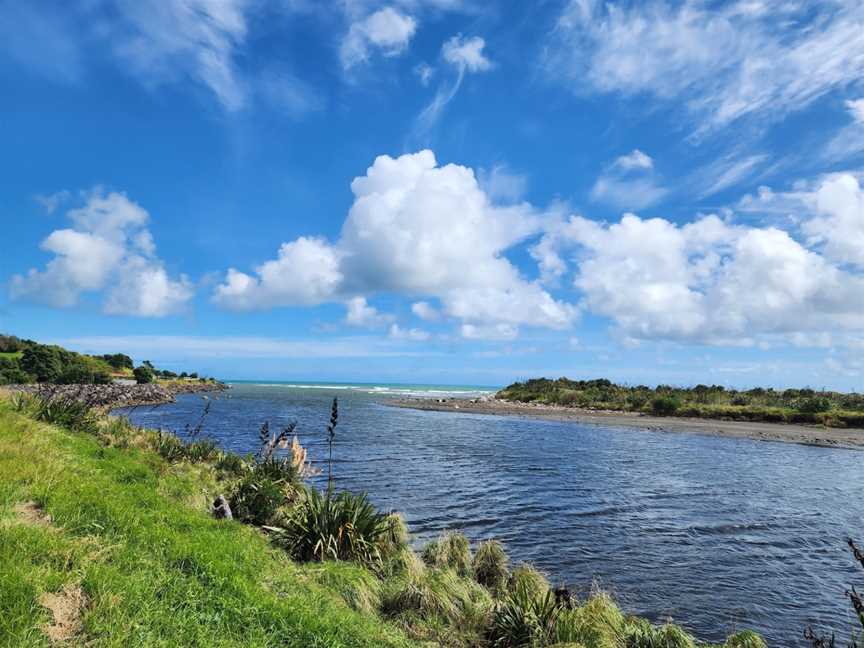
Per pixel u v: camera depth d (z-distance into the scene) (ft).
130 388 197.26
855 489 71.61
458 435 126.41
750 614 31.99
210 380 443.32
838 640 28.91
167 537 21.89
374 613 23.44
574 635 23.03
